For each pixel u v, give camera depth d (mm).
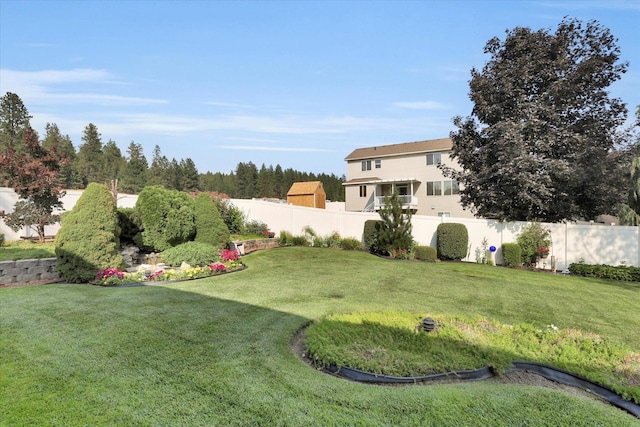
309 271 8750
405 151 27094
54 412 2445
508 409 2623
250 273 8312
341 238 14305
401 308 5664
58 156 10141
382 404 2650
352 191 29703
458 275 8969
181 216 9492
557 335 4031
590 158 11375
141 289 6293
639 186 10000
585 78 11602
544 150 11781
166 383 2881
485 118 13164
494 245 11836
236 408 2539
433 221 12734
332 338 3768
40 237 9891
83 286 6426
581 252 10742
